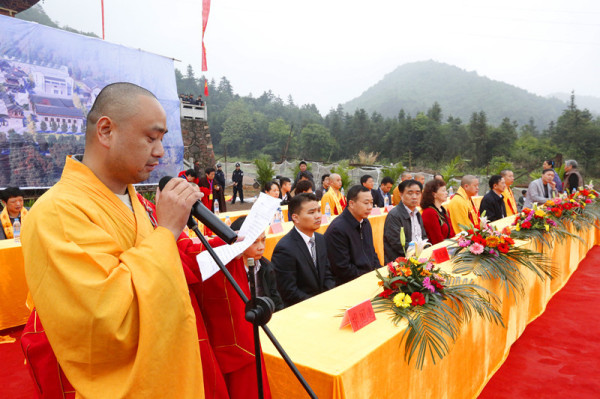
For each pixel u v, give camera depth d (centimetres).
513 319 344
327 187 864
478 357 270
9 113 841
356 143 6856
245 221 131
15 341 371
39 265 89
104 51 987
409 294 217
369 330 189
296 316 207
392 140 6288
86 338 86
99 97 103
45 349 104
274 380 166
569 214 573
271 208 130
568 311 432
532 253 330
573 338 364
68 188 98
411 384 194
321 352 167
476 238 312
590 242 743
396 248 412
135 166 104
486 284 289
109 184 106
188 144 2275
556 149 4656
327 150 6931
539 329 383
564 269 536
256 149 7750
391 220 417
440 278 227
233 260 148
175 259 98
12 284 396
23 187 862
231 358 142
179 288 96
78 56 938
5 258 392
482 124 5288
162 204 103
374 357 169
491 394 273
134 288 91
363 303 197
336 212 715
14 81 844
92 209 97
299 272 309
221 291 142
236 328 143
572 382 289
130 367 91
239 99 10869
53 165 905
